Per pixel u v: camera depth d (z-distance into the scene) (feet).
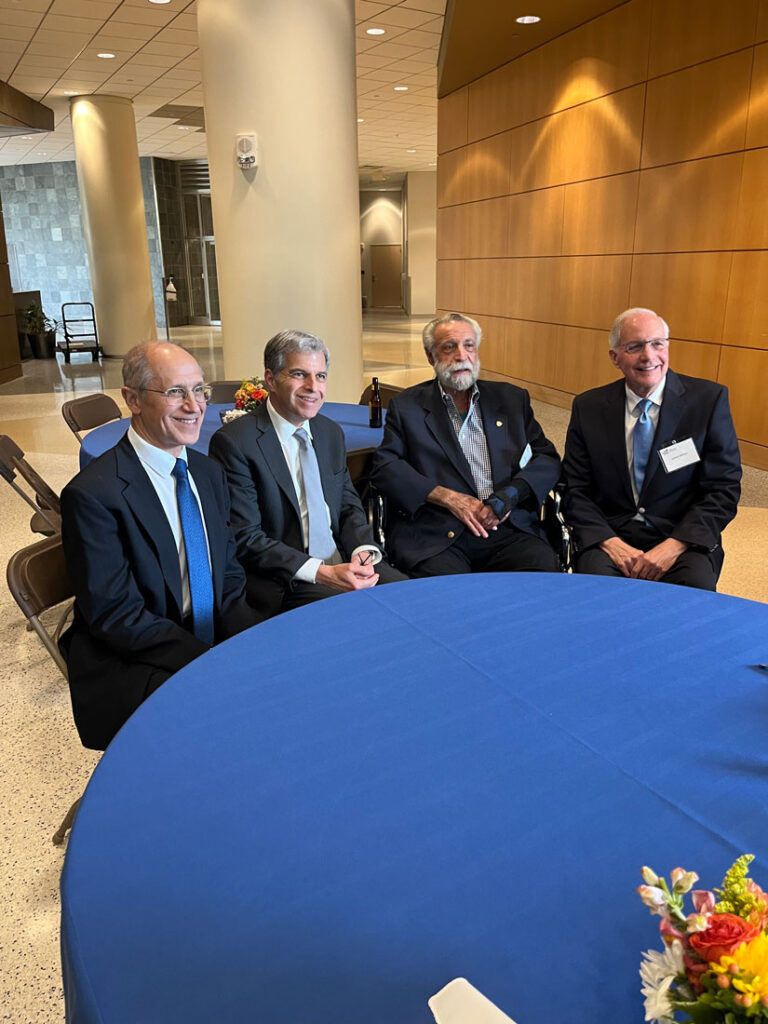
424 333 9.39
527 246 27.94
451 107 32.48
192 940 2.64
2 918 5.91
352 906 2.78
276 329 18.85
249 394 11.59
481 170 30.60
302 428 8.25
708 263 19.58
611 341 8.82
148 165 60.29
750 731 3.84
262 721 3.97
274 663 4.58
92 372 39.04
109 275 41.91
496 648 4.76
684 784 3.43
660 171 20.79
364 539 8.27
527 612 5.27
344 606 5.40
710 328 19.80
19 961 5.53
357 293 19.66
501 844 3.07
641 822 3.19
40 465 20.17
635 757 3.64
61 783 7.53
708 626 5.03
